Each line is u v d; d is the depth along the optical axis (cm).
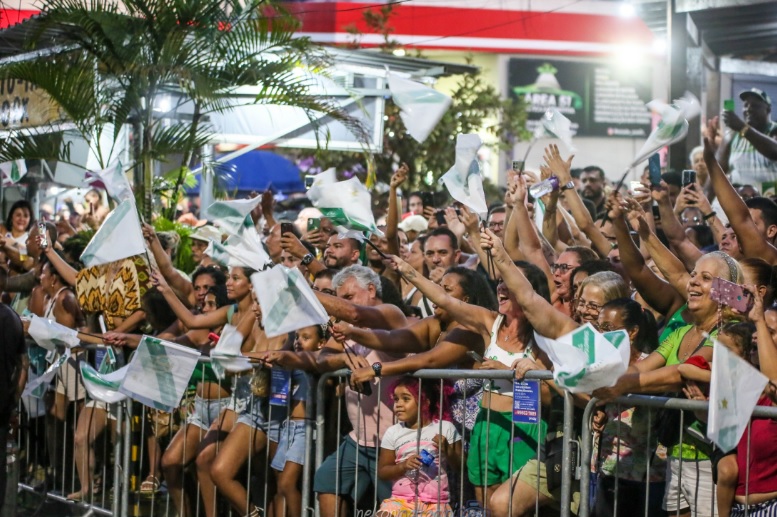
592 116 3681
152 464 913
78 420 963
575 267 761
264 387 779
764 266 634
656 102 691
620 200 706
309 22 3019
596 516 622
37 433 1004
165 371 767
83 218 1341
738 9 1412
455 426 694
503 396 664
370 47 2119
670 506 617
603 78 3681
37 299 1099
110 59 1156
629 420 629
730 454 571
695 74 1430
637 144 3700
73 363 964
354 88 1342
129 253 767
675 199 1034
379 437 724
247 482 782
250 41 1185
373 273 782
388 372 682
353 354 717
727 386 504
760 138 1070
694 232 920
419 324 728
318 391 738
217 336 844
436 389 691
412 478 681
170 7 1142
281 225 796
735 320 600
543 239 880
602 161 3700
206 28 1167
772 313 575
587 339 549
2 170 1393
